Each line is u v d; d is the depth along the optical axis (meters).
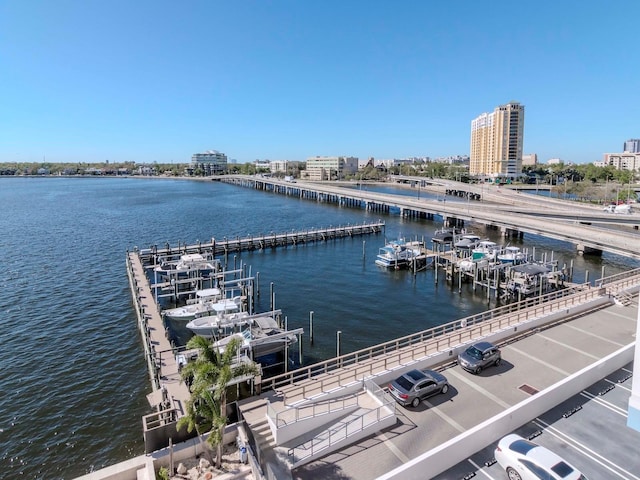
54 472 24.16
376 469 19.78
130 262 64.50
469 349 29.70
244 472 21.55
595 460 20.31
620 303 41.31
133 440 26.83
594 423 23.17
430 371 26.84
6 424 28.20
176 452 22.52
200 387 21.78
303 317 48.34
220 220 124.56
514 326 34.59
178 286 57.62
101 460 25.09
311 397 24.89
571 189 170.25
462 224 117.31
